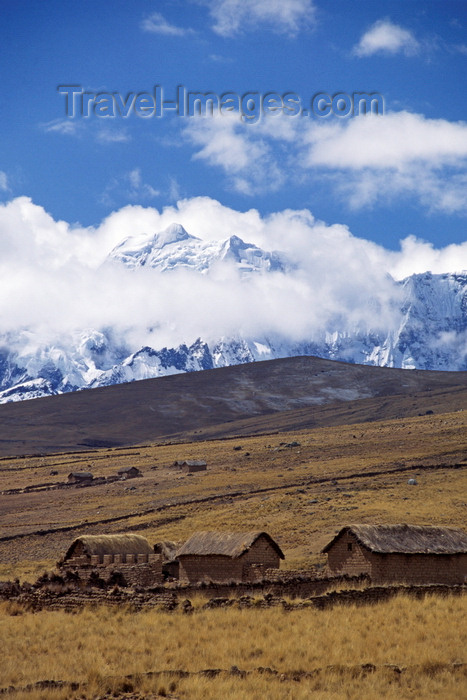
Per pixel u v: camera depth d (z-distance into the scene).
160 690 43.50
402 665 49.00
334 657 50.38
